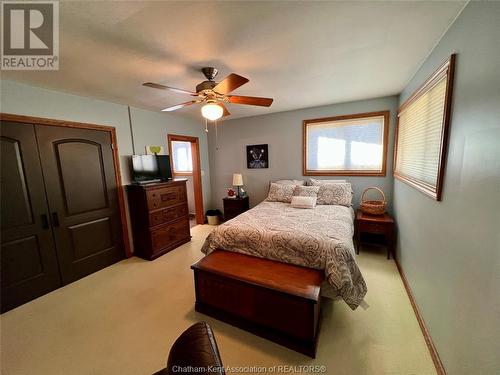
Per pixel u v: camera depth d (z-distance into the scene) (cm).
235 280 178
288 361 155
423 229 190
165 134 395
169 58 184
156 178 355
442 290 147
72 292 247
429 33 157
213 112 221
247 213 300
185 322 196
